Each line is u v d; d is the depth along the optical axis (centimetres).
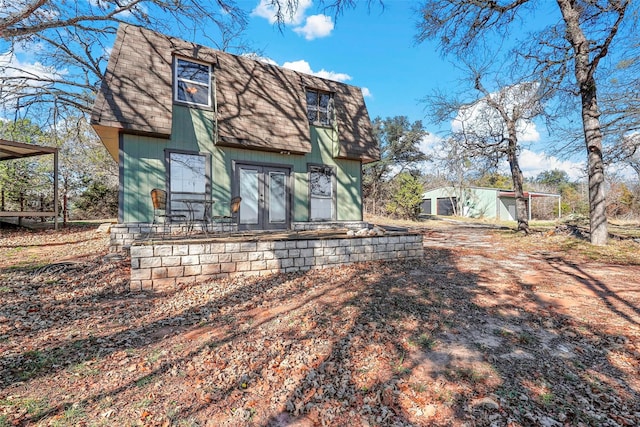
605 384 231
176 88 806
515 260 696
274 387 230
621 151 926
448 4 909
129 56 740
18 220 1305
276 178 963
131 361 264
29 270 542
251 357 272
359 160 1116
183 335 315
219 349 285
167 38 812
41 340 299
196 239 518
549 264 650
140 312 374
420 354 275
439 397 216
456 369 250
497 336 310
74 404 207
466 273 566
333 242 610
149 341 302
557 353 277
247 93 890
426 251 822
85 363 260
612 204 2330
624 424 190
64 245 814
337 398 217
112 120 684
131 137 744
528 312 374
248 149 908
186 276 483
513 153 1248
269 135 895
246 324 342
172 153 793
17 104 1143
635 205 2297
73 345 291
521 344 293
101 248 755
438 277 536
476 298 423
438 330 323
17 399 211
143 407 206
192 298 423
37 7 643
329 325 335
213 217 759
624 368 253
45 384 230
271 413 203
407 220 2303
